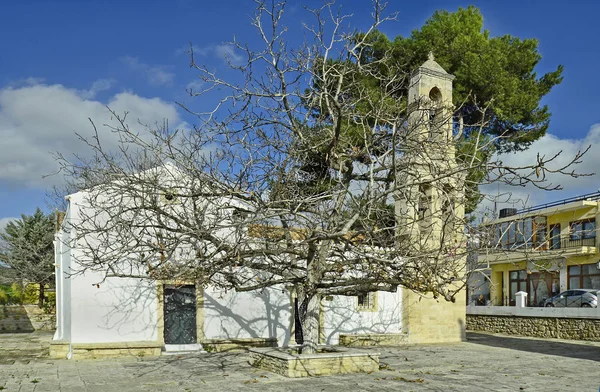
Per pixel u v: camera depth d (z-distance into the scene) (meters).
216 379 13.29
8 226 41.94
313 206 14.27
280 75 13.02
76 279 17.61
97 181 16.30
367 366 14.73
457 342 23.36
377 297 22.61
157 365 15.76
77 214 16.72
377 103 17.12
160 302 18.58
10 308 33.31
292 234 16.62
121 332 17.98
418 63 26.33
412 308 22.69
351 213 14.05
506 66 26.75
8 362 16.88
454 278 12.66
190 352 18.61
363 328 22.20
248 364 15.80
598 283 32.00
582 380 13.49
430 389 12.07
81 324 17.55
